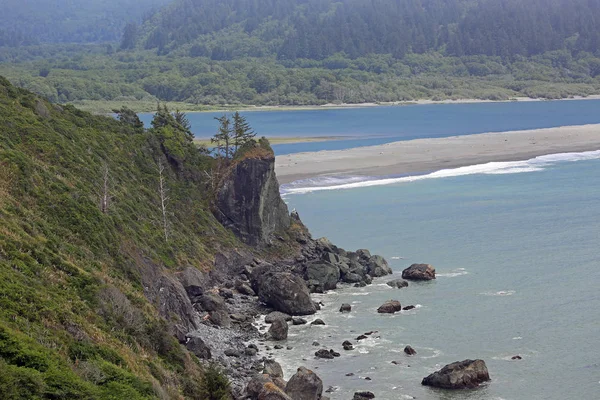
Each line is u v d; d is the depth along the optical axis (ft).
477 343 246.88
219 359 230.07
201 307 272.10
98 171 290.56
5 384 134.82
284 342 250.16
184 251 298.56
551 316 270.05
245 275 317.83
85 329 179.83
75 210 242.37
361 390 213.05
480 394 210.59
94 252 233.35
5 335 150.61
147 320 213.46
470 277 316.19
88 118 345.92
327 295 301.02
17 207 220.23
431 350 241.55
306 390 201.46
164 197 323.16
